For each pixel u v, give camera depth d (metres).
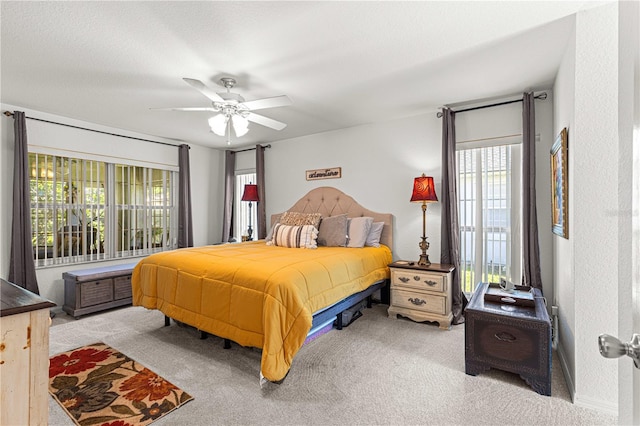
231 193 5.59
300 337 2.10
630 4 0.69
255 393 2.01
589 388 1.87
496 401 1.92
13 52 2.29
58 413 1.82
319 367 2.34
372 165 4.23
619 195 0.80
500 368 2.13
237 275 2.37
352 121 4.13
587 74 1.89
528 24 1.99
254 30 2.03
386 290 3.94
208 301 2.48
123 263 4.36
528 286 2.77
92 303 3.56
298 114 3.83
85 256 4.00
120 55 2.34
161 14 1.86
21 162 3.37
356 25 1.98
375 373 2.25
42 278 3.64
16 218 3.33
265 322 2.07
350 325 3.21
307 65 2.52
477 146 3.44
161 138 4.84
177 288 2.73
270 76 2.71
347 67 2.56
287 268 2.39
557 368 2.35
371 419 1.76
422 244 3.52
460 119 3.54
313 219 4.00
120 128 4.31
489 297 2.42
